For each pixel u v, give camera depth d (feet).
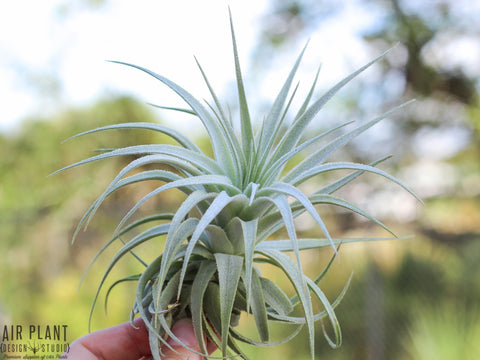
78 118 16.08
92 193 15.53
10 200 15.87
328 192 2.81
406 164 12.43
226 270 2.40
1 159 15.94
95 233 15.21
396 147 12.41
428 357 9.05
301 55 2.88
